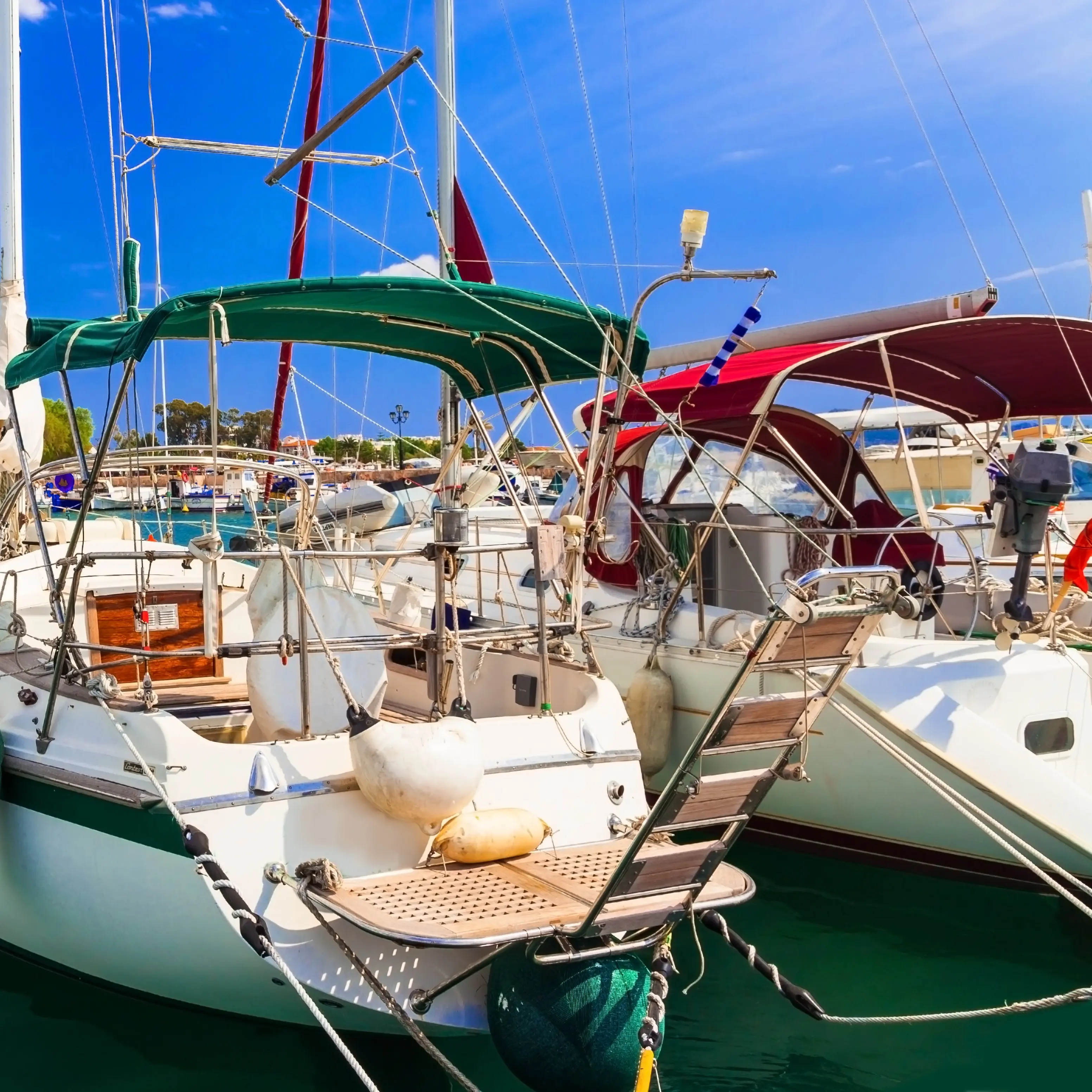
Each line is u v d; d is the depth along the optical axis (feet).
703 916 11.62
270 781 10.93
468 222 23.43
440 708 12.62
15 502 19.76
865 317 21.54
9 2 22.54
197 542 11.55
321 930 10.58
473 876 10.93
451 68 24.40
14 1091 11.62
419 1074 12.05
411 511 29.58
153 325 11.25
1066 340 17.33
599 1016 10.00
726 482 22.84
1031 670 17.47
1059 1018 13.70
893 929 16.28
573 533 14.76
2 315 20.20
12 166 22.61
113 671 16.25
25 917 12.67
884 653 17.39
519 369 17.04
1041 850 16.11
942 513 26.32
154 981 11.92
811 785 17.85
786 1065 12.75
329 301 12.86
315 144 15.19
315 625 11.76
